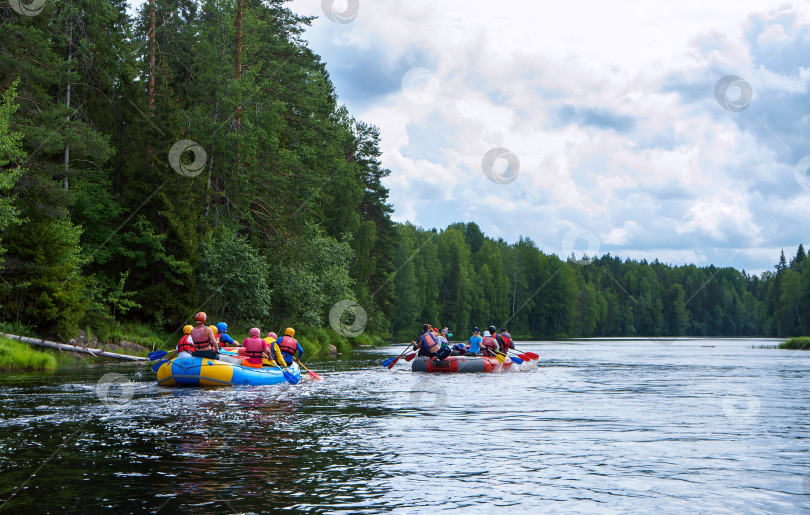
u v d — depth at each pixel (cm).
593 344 6562
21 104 2328
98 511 511
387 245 5956
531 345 6144
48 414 980
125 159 2795
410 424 927
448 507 529
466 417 1005
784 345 5166
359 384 1541
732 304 15050
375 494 563
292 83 3712
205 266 2831
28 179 2192
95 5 2742
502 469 658
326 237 4103
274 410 1056
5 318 2114
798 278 9006
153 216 2766
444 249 10331
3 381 1473
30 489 571
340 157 4600
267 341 1545
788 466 681
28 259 2144
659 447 778
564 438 829
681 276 16138
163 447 747
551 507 532
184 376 1346
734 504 544
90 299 2381
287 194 3484
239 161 3116
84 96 2808
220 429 869
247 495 556
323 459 694
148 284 2761
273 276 3244
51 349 2123
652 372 2109
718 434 867
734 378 1848
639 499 557
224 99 2981
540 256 11894
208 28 3127
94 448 738
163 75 2916
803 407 1159
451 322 9738
